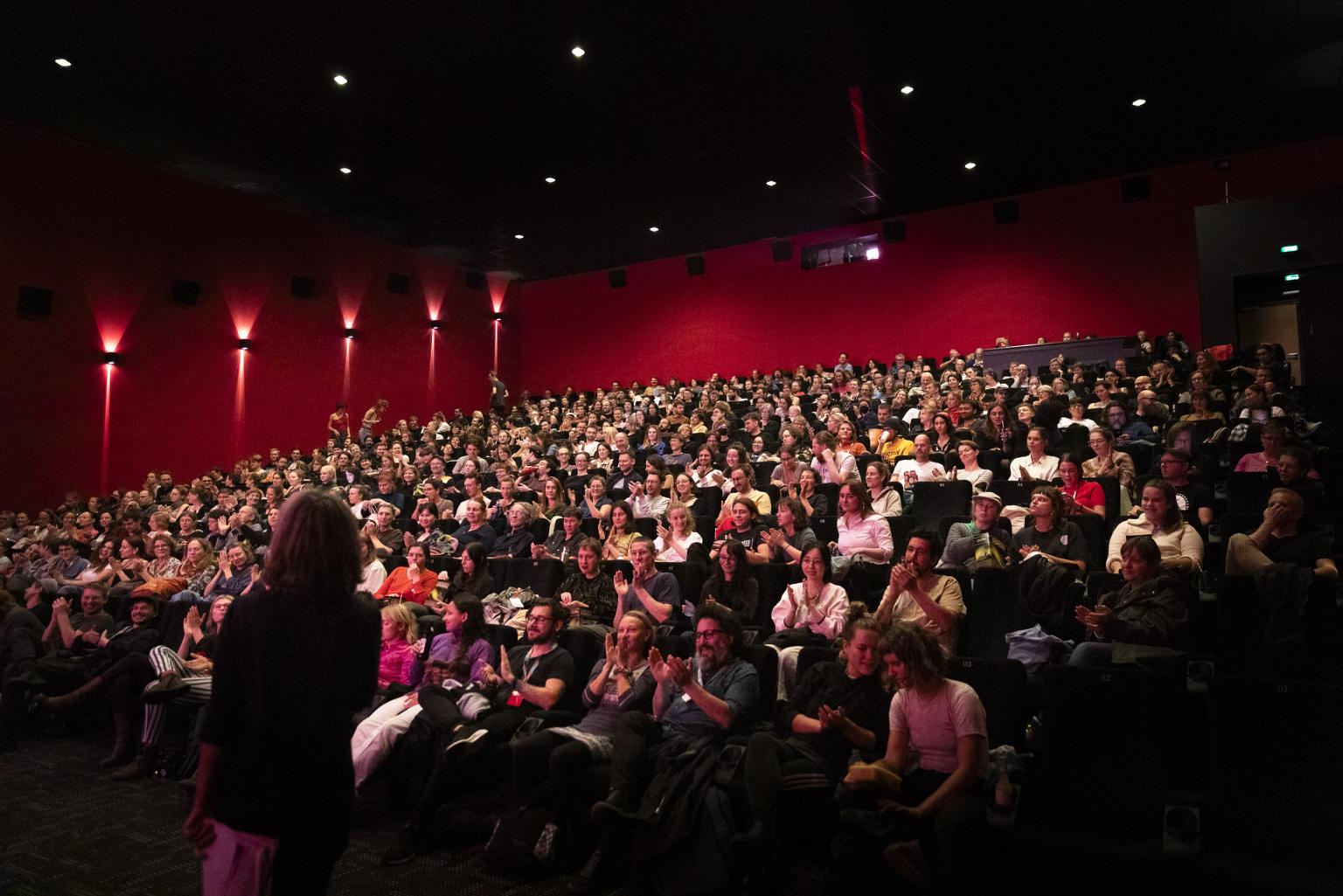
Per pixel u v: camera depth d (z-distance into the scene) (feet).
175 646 16.63
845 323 45.88
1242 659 10.83
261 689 5.51
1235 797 8.23
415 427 45.32
